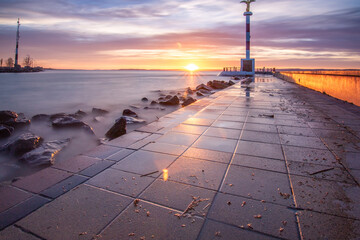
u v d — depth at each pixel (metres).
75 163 3.37
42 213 2.19
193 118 6.63
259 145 4.18
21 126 7.73
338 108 8.19
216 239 1.85
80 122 7.66
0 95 20.28
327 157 3.57
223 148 4.03
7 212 2.21
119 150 3.93
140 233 1.92
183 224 2.03
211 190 2.60
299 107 8.48
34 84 36.28
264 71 76.12
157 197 2.46
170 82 45.72
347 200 2.39
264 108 8.35
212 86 25.41
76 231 1.95
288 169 3.16
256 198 2.44
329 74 12.44
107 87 31.05
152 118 9.84
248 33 59.28
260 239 1.85
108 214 2.18
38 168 4.42
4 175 4.15
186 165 3.30
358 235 1.89
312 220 2.08
